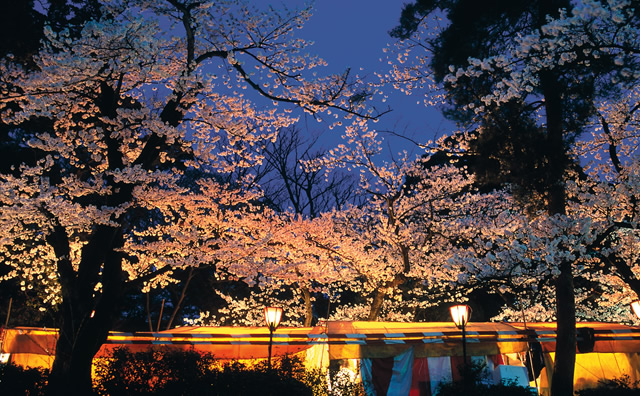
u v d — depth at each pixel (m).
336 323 12.97
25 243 13.30
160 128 9.10
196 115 11.06
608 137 11.77
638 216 10.17
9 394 8.48
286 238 13.30
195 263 9.40
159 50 9.33
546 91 9.75
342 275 16.42
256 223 14.40
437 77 11.24
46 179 9.01
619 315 16.17
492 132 9.76
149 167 10.16
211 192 15.78
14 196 8.71
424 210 17.16
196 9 10.63
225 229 13.95
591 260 10.03
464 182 16.69
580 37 7.65
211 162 10.80
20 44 9.82
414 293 19.42
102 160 10.48
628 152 12.59
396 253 16.59
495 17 10.06
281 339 11.31
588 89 9.08
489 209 17.55
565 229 9.61
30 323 15.49
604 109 11.83
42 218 9.30
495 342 11.98
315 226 15.16
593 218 10.88
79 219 8.79
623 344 12.12
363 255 15.92
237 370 9.45
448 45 10.60
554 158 9.39
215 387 8.94
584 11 6.77
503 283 9.98
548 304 17.58
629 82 7.91
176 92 9.84
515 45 10.73
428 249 16.41
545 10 9.93
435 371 11.80
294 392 9.16
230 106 11.93
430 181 17.05
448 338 11.48
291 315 18.78
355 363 12.24
